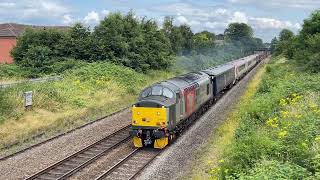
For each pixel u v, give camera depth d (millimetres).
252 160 13414
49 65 39156
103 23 44594
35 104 25641
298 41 48375
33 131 21938
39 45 40406
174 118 20391
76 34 42750
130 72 40656
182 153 19062
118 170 16531
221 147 19172
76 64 39156
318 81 26453
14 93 25203
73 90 31172
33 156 18141
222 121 26266
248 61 67125
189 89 23484
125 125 25062
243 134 18484
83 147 19875
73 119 25547
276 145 13641
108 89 34344
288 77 33312
